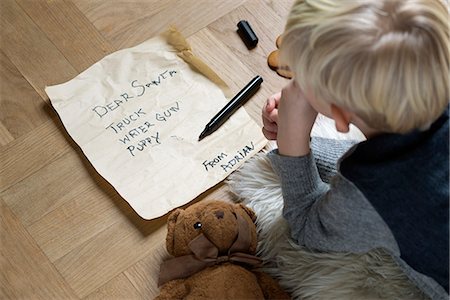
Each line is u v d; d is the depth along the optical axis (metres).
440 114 0.73
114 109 1.08
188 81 1.11
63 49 1.14
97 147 1.05
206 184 1.03
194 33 1.16
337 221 0.81
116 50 1.14
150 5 1.17
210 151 1.05
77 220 1.01
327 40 0.68
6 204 1.02
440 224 0.74
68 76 1.12
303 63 0.71
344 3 0.68
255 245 0.96
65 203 1.02
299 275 0.94
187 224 0.94
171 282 0.94
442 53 0.68
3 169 1.05
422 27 0.67
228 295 0.90
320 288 0.93
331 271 0.93
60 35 1.15
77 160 1.05
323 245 0.89
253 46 1.14
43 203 1.03
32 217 1.02
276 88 1.11
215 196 1.03
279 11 1.17
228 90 1.10
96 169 1.03
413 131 0.73
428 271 0.80
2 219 1.01
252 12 1.17
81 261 0.99
